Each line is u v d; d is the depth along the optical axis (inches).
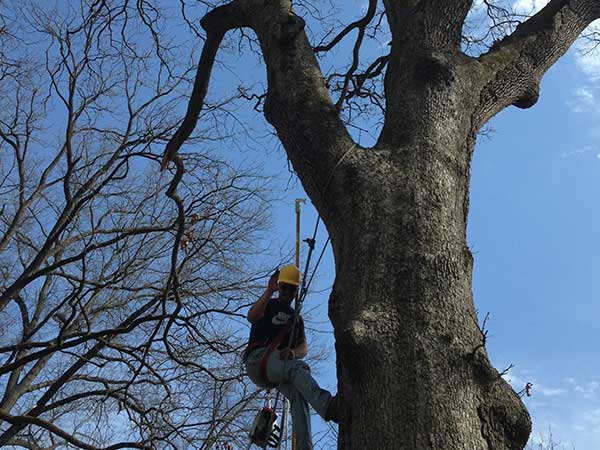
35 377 492.1
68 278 427.2
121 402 419.5
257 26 245.0
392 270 175.9
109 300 501.0
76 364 423.5
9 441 451.8
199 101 294.8
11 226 489.4
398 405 159.0
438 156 196.9
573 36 254.4
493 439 160.1
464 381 162.6
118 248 476.4
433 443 154.3
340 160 198.1
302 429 217.9
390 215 184.4
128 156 387.9
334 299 179.3
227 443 403.5
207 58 284.4
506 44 240.5
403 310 170.2
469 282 181.0
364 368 164.4
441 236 181.5
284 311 241.4
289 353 225.8
